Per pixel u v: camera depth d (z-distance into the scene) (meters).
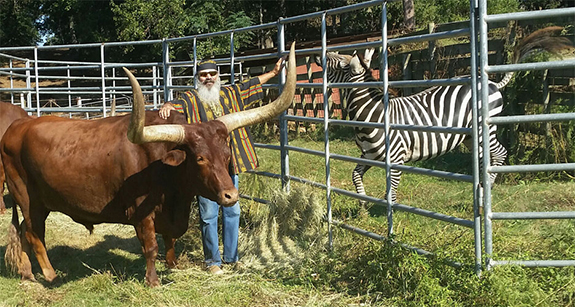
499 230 6.06
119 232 7.42
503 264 4.47
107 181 5.24
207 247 5.75
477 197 4.47
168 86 9.14
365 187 9.02
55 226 7.62
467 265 4.55
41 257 5.67
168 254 5.84
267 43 35.50
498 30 10.41
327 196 6.22
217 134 4.72
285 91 4.96
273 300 4.94
